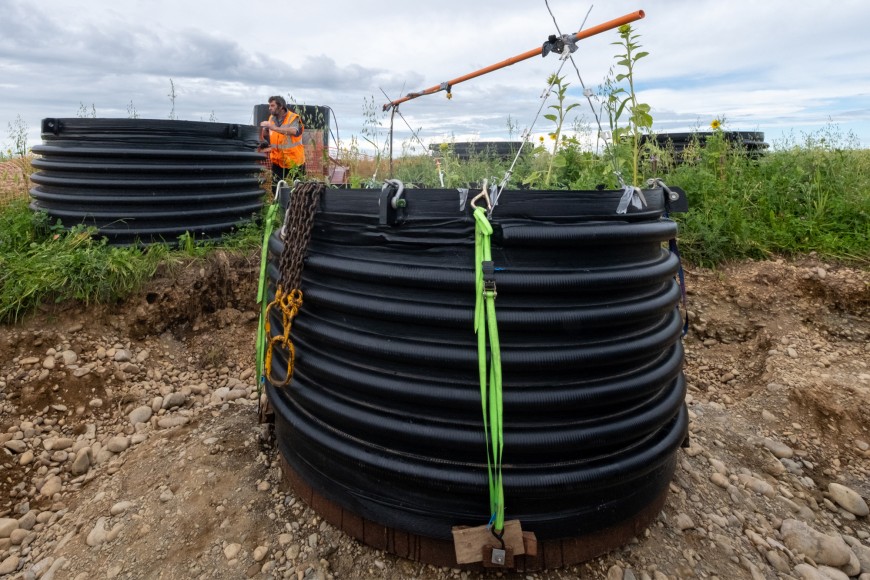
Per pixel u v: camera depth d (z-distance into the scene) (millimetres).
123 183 5070
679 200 2717
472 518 2246
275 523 2719
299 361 2500
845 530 3121
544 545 2361
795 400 4125
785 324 4922
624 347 2260
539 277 2131
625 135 4336
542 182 4555
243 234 5648
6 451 3688
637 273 2301
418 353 2162
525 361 2123
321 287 2418
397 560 2463
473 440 2150
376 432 2266
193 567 2535
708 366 4867
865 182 6527
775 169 6734
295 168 6895
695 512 2934
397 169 6234
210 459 3242
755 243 5492
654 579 2457
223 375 4703
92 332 4598
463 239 2172
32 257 4828
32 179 5445
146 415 4070
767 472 3521
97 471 3594
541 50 2525
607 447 2301
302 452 2627
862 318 4879
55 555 2842
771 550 2762
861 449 3713
